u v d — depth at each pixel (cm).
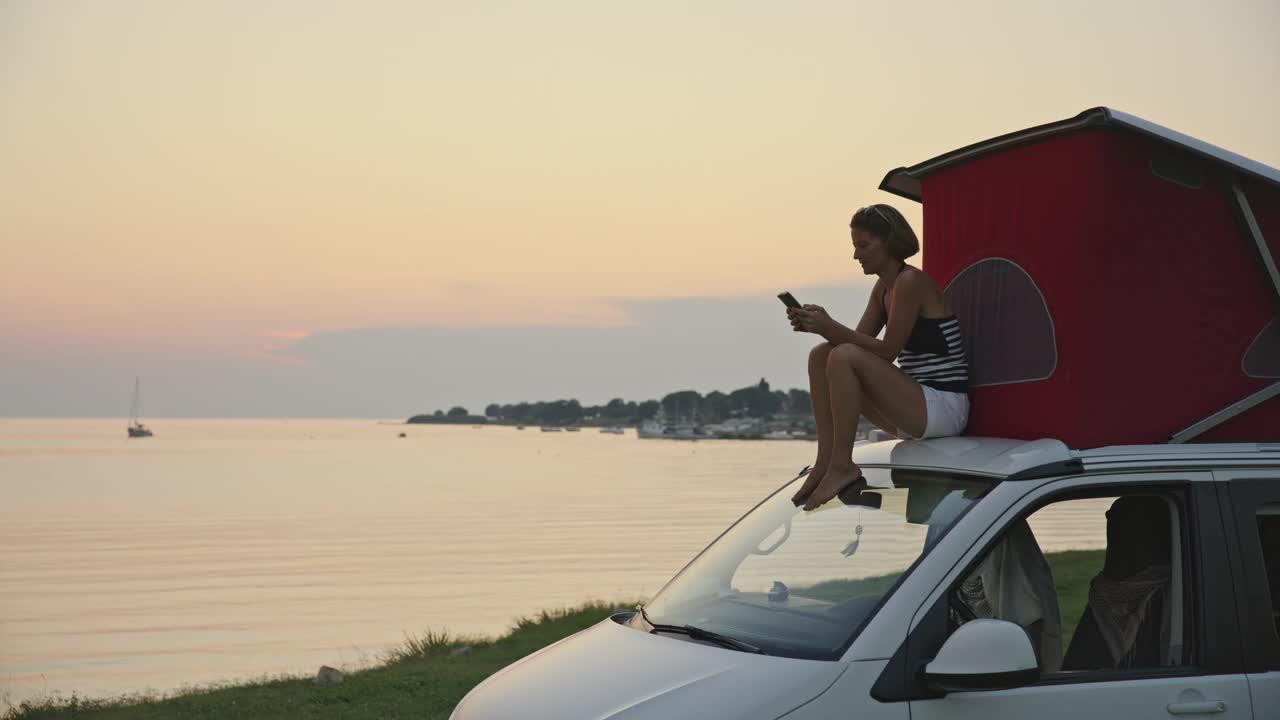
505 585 5856
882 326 482
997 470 350
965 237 443
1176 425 390
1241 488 355
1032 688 317
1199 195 395
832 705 301
